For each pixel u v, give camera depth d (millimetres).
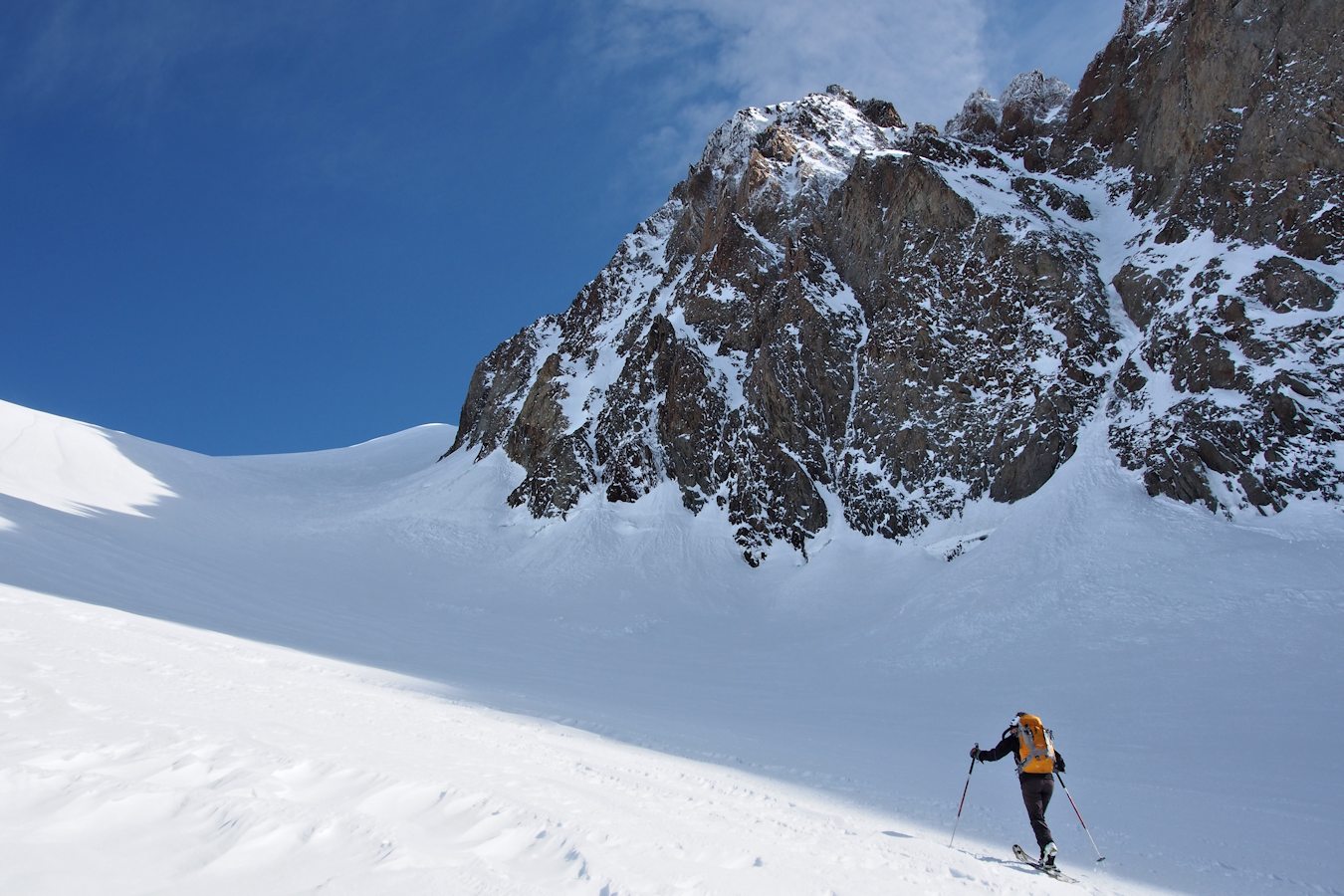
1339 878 8406
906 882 6367
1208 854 9086
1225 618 22719
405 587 40531
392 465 79375
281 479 67875
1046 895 6770
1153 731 16141
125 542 37875
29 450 50219
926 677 24062
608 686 22516
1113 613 25031
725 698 21562
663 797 8562
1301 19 36594
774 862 6277
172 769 5898
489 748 9945
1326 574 23453
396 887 4379
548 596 39688
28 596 18781
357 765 7000
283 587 36406
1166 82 46406
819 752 14602
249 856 4551
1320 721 15797
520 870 5090
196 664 13055
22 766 5320
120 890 3926
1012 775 13453
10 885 3742
